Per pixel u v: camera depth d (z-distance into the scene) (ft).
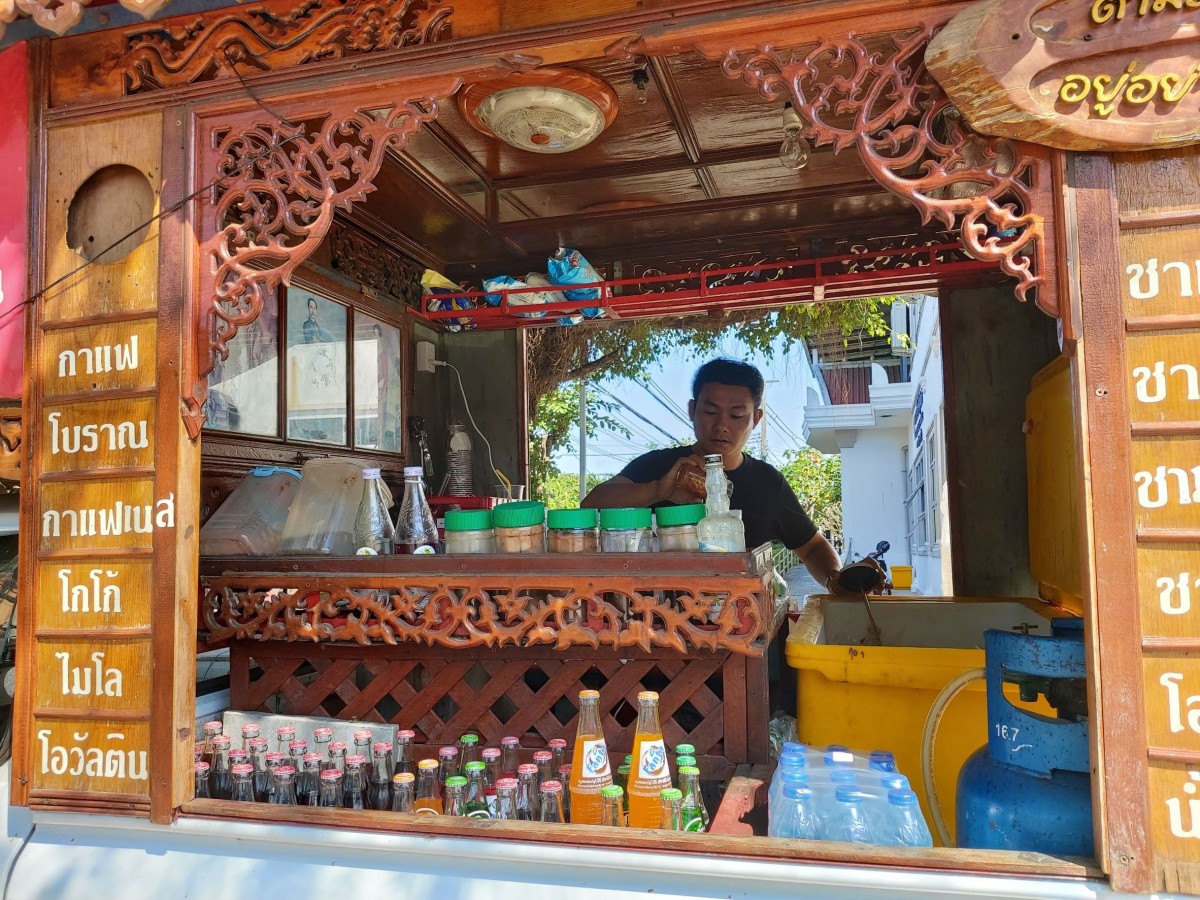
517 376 12.21
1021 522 10.14
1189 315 4.38
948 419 10.43
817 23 4.80
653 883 4.71
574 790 5.43
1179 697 4.26
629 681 6.36
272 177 5.64
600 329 18.15
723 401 14.39
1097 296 4.49
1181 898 4.15
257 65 5.66
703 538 6.22
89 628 5.73
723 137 8.32
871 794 5.05
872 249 10.61
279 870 5.21
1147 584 4.35
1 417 6.21
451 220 10.29
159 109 5.84
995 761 5.29
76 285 5.93
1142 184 4.50
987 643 5.45
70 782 5.68
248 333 8.48
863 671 6.48
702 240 11.17
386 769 5.90
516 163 8.81
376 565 6.47
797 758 5.21
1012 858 4.39
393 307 11.10
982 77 4.46
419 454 11.55
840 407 26.45
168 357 5.67
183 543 5.63
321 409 9.61
